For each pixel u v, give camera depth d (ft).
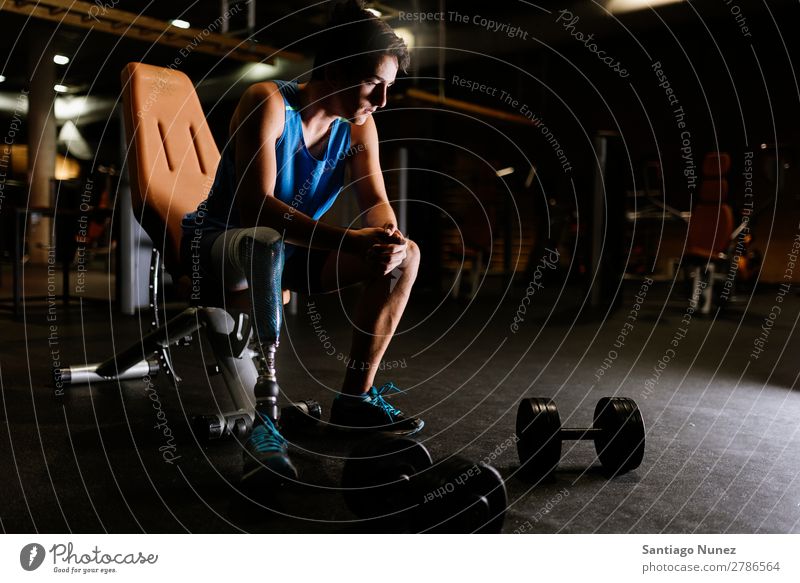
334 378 7.07
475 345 9.63
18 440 4.60
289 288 5.17
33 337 9.39
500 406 5.86
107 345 8.83
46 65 27.40
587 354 8.95
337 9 4.40
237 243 4.06
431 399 6.13
